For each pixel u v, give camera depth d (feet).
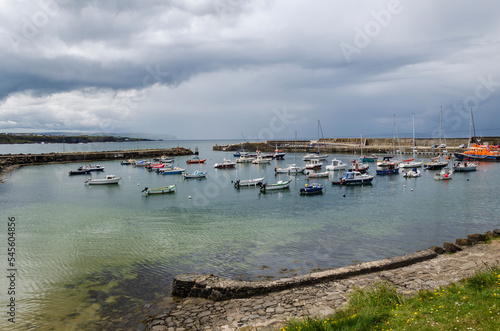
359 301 34.94
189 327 35.91
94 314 40.73
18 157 296.51
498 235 60.29
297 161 317.63
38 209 112.88
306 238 73.56
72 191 157.48
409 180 176.65
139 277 52.49
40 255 63.26
